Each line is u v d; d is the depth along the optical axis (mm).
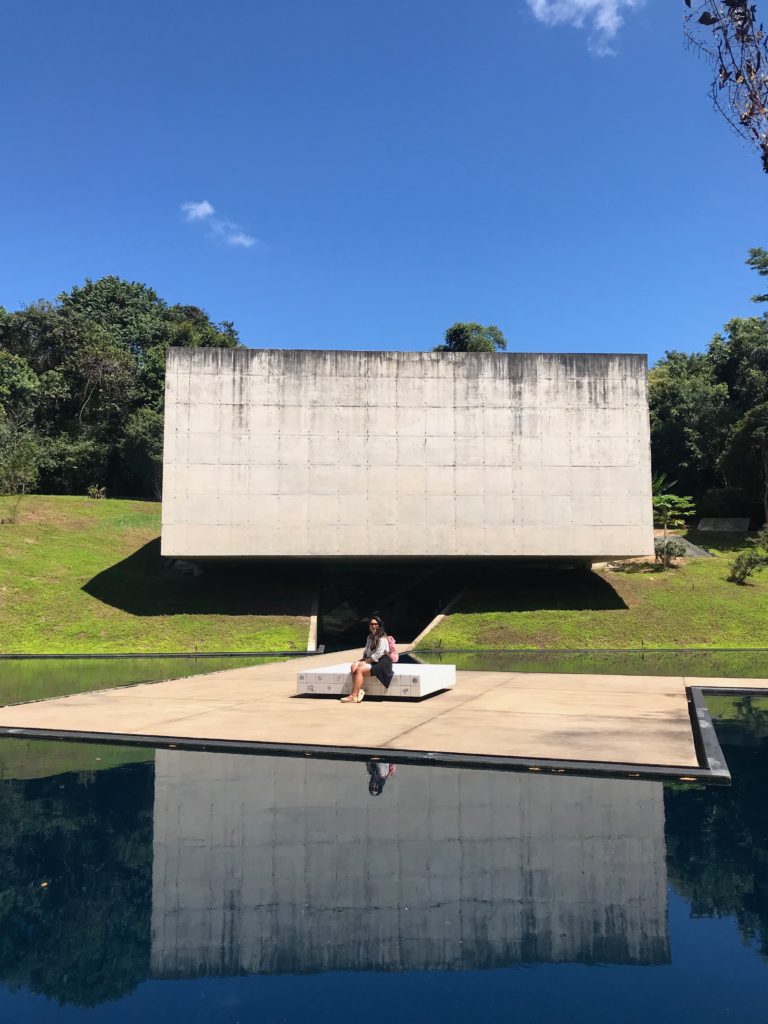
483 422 24141
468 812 4441
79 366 50344
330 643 23250
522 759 5680
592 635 21250
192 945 2809
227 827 4215
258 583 26125
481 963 2666
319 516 23531
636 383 24562
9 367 46938
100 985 2490
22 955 2730
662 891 3277
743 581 26781
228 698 9609
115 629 21016
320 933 2916
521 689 10305
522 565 28719
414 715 7969
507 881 3396
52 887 3359
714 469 42125
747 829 4113
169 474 23312
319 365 23969
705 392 44719
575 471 24141
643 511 24094
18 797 4879
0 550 25859
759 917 3027
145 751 6402
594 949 2768
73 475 48219
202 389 23594
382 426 23938
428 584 29906
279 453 23625
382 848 3850
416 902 3182
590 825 4195
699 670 14086
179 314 62219
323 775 5434
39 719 7934
